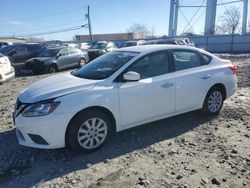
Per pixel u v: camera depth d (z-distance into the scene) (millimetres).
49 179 3990
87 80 4848
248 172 4047
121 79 4898
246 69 14633
